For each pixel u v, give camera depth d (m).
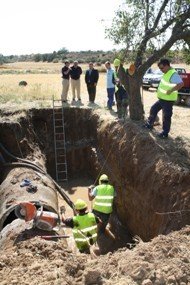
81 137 17.50
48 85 24.12
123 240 12.34
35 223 8.41
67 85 18.28
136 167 12.12
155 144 11.91
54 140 17.22
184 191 9.52
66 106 17.75
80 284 5.72
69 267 6.17
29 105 17.83
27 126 16.72
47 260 6.62
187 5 12.62
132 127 13.70
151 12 13.02
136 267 5.74
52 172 17.22
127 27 13.27
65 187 16.25
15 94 19.61
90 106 18.02
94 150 16.36
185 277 5.63
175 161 10.60
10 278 5.96
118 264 6.01
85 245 8.80
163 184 10.32
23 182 11.75
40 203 10.23
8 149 15.86
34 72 42.12
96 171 15.78
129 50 13.81
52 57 100.56
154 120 13.46
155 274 5.57
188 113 16.92
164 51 13.23
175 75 11.45
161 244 6.52
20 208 8.57
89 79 18.34
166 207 9.84
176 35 12.79
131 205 12.32
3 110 16.95
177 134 12.94
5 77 33.06
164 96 11.80
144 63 13.65
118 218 13.60
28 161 14.72
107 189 10.78
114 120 15.29
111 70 17.19
